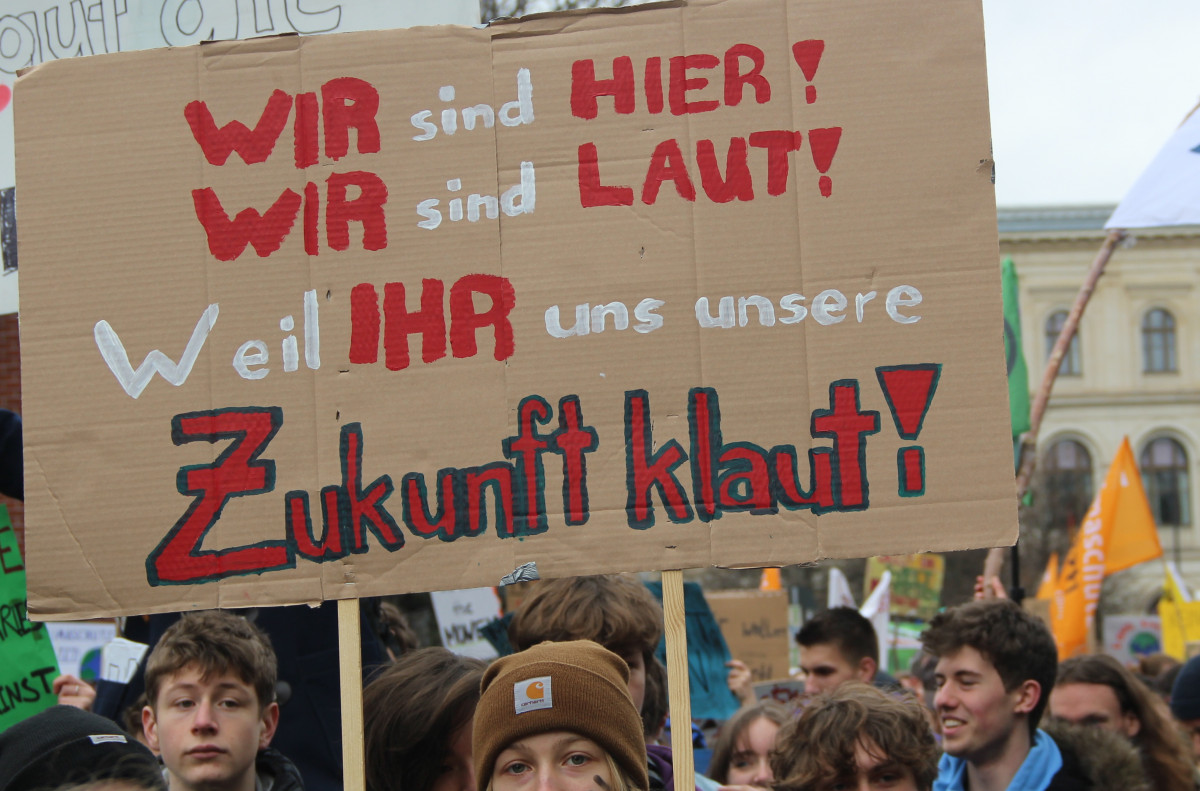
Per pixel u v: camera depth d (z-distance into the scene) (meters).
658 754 3.35
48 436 2.78
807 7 2.80
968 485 2.69
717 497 2.70
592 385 2.74
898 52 2.79
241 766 2.96
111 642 3.98
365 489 2.73
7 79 4.23
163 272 2.82
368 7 3.85
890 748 3.06
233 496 2.75
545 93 2.82
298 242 2.81
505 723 2.39
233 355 2.79
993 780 3.43
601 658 2.52
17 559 3.86
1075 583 7.25
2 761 2.50
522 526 2.71
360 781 2.62
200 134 2.85
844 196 2.76
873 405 2.72
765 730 4.11
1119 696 4.16
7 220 4.32
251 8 3.93
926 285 2.74
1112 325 40.91
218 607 2.71
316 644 3.70
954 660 3.45
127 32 4.06
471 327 2.77
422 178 2.81
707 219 2.77
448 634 7.21
